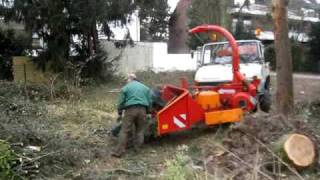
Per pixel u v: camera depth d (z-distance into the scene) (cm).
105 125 1230
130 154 964
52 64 2145
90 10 2039
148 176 800
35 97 1574
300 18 4550
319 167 786
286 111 1167
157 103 1054
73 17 2103
